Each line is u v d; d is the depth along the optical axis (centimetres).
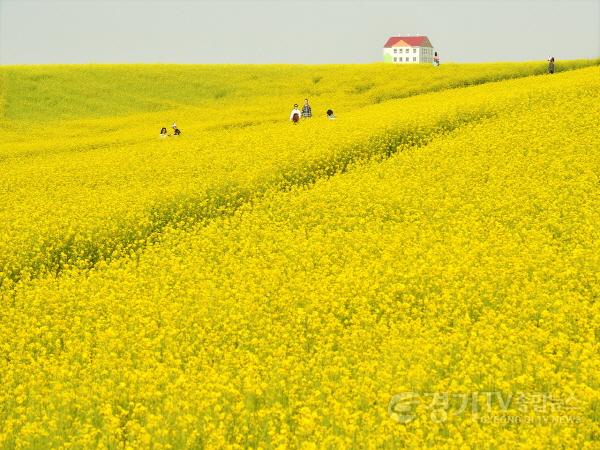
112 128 5275
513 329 1346
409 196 2277
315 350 1371
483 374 1168
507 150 2744
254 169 2734
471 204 2172
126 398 1173
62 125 5509
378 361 1249
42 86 6581
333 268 1759
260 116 5347
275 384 1168
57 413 1105
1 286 1847
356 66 7694
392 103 4800
